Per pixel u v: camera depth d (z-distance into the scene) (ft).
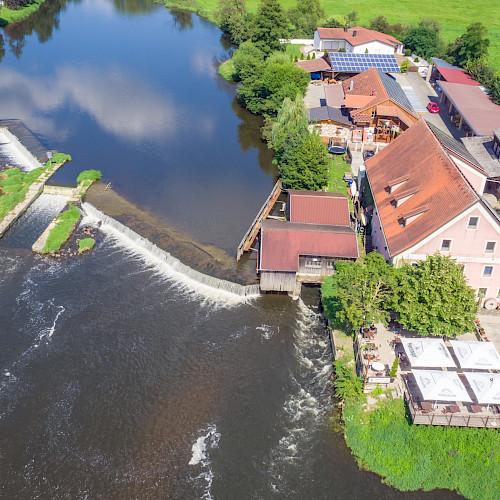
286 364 193.06
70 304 219.20
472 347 174.40
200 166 336.49
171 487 152.56
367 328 192.95
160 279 234.38
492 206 274.57
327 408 176.24
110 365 191.72
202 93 459.32
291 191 264.52
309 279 229.04
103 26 650.84
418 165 237.04
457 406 164.66
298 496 150.10
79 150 351.46
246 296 224.74
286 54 517.55
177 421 171.53
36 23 652.48
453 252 201.87
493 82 404.16
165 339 202.69
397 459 156.66
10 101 428.56
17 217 275.59
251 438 166.40
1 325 208.13
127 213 281.74
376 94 371.76
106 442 164.86
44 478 154.92
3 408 175.63
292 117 330.34
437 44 545.03
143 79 486.38
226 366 191.72
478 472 152.35
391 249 207.62
